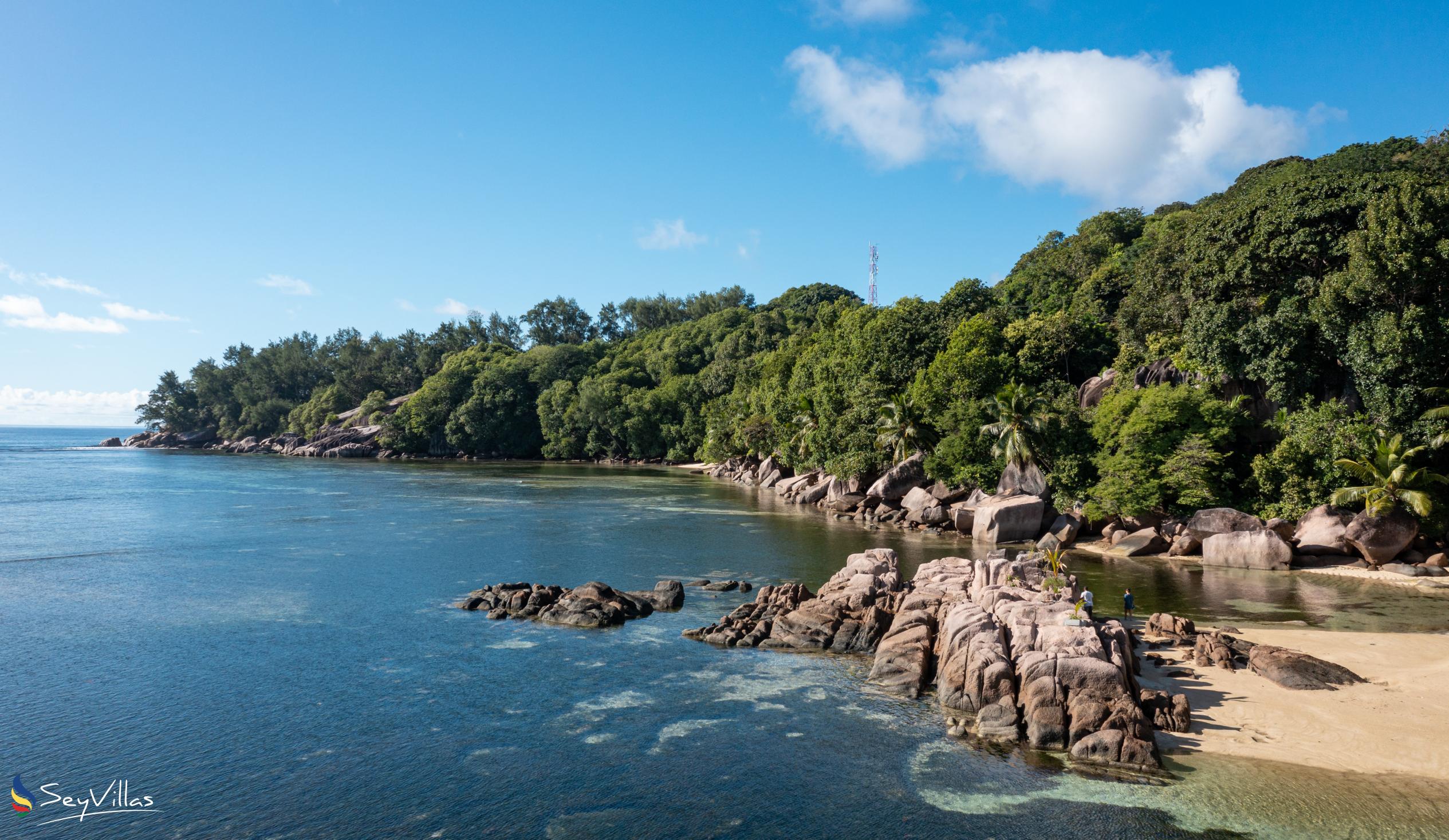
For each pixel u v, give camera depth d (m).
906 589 41.66
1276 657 30.09
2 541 63.75
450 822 20.75
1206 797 21.25
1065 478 64.56
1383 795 21.11
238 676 31.66
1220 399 62.78
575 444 189.38
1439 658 31.52
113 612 41.47
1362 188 55.94
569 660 33.75
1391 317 50.94
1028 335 85.31
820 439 94.12
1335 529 51.31
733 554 58.78
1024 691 26.41
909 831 19.94
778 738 25.67
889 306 112.62
